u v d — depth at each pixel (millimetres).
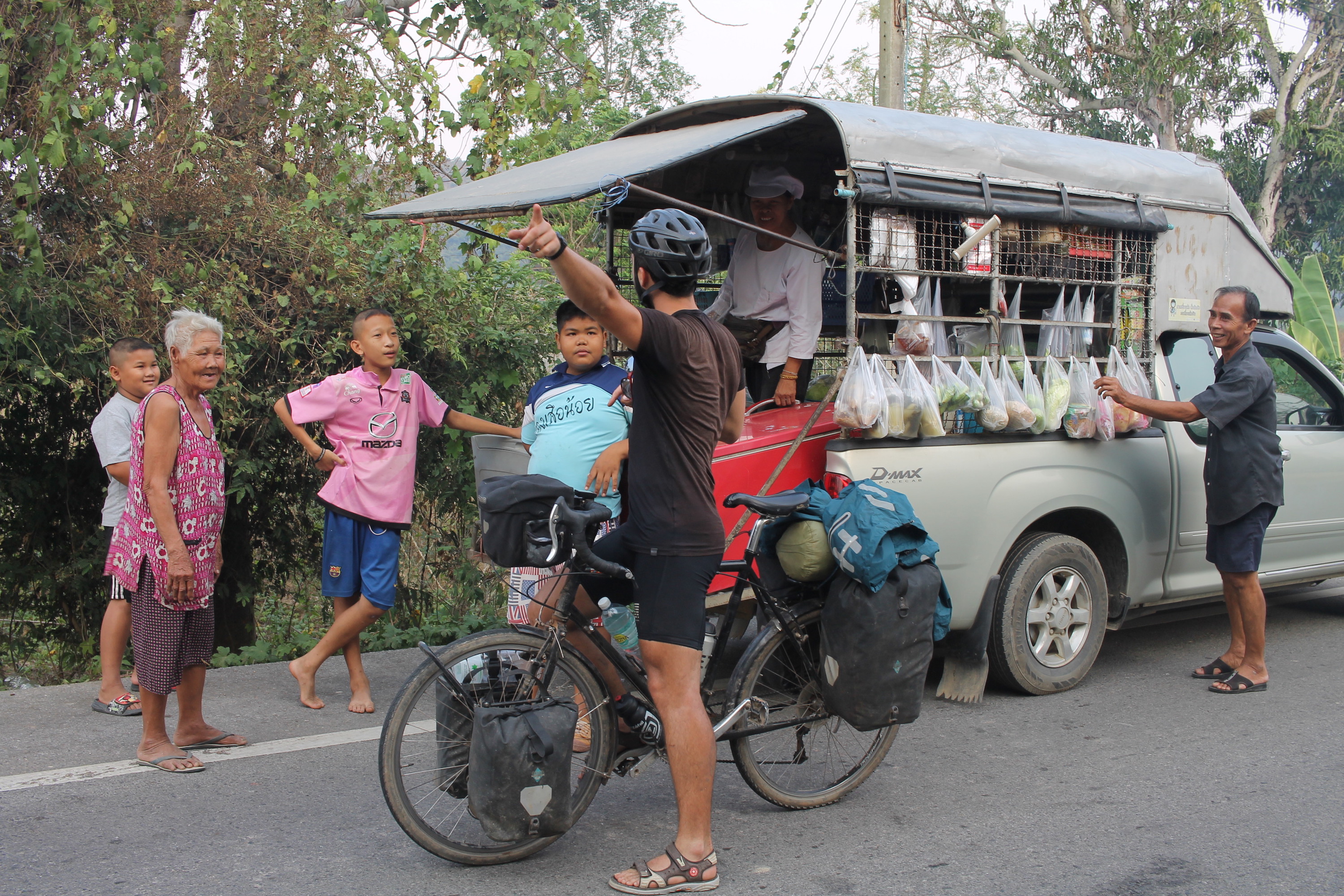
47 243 6246
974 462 4820
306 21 6926
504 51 7355
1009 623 4992
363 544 4844
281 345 6559
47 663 7547
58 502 7133
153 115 6633
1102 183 5301
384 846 3436
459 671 3229
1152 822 3652
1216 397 5016
